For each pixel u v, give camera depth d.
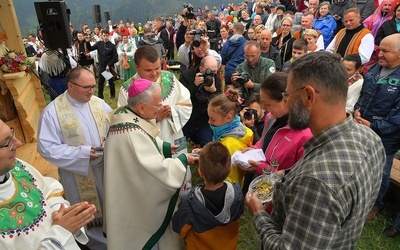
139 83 1.99
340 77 1.00
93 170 2.38
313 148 1.07
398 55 2.58
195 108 3.35
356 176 0.96
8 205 1.34
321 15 5.39
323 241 0.96
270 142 2.06
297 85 1.05
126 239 2.07
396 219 2.76
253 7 11.88
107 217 2.03
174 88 2.80
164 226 2.12
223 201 1.83
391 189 3.17
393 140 2.66
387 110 2.65
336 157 0.99
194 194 1.87
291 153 1.88
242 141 2.43
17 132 3.59
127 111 2.03
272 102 1.92
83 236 1.78
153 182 1.96
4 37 3.51
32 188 1.50
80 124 2.33
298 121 1.07
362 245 2.66
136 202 2.03
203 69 3.22
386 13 4.46
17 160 1.58
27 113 3.58
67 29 3.81
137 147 1.92
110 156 1.98
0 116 3.43
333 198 0.93
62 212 1.51
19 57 3.35
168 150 2.23
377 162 1.05
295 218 1.02
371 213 2.94
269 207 1.82
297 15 6.17
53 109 2.29
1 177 1.34
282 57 5.13
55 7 3.66
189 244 1.95
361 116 2.85
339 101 1.02
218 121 2.44
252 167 2.10
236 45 4.70
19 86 3.50
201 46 3.60
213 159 1.77
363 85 2.86
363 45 3.88
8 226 1.30
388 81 2.63
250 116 2.75
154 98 1.98
